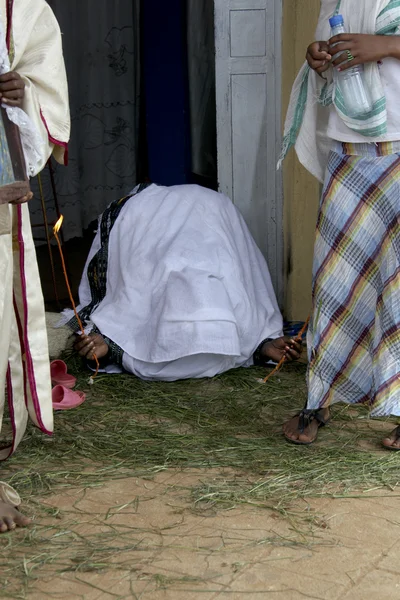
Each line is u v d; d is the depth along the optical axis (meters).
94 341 4.70
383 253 3.57
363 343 3.73
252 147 5.68
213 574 2.75
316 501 3.27
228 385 4.64
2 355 3.16
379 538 2.99
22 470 3.54
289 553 2.88
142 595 2.63
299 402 4.39
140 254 4.88
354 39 3.38
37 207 7.97
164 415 4.20
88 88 7.96
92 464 3.62
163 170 7.28
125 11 7.80
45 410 3.49
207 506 3.23
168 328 4.56
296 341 4.73
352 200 3.62
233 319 4.56
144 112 8.12
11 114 2.87
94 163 8.17
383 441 3.73
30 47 3.26
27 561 2.83
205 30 6.77
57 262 7.57
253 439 3.88
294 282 5.61
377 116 3.44
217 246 4.87
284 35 5.43
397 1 3.38
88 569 2.78
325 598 2.62
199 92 6.94
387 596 2.63
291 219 5.51
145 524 3.09
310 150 3.89
